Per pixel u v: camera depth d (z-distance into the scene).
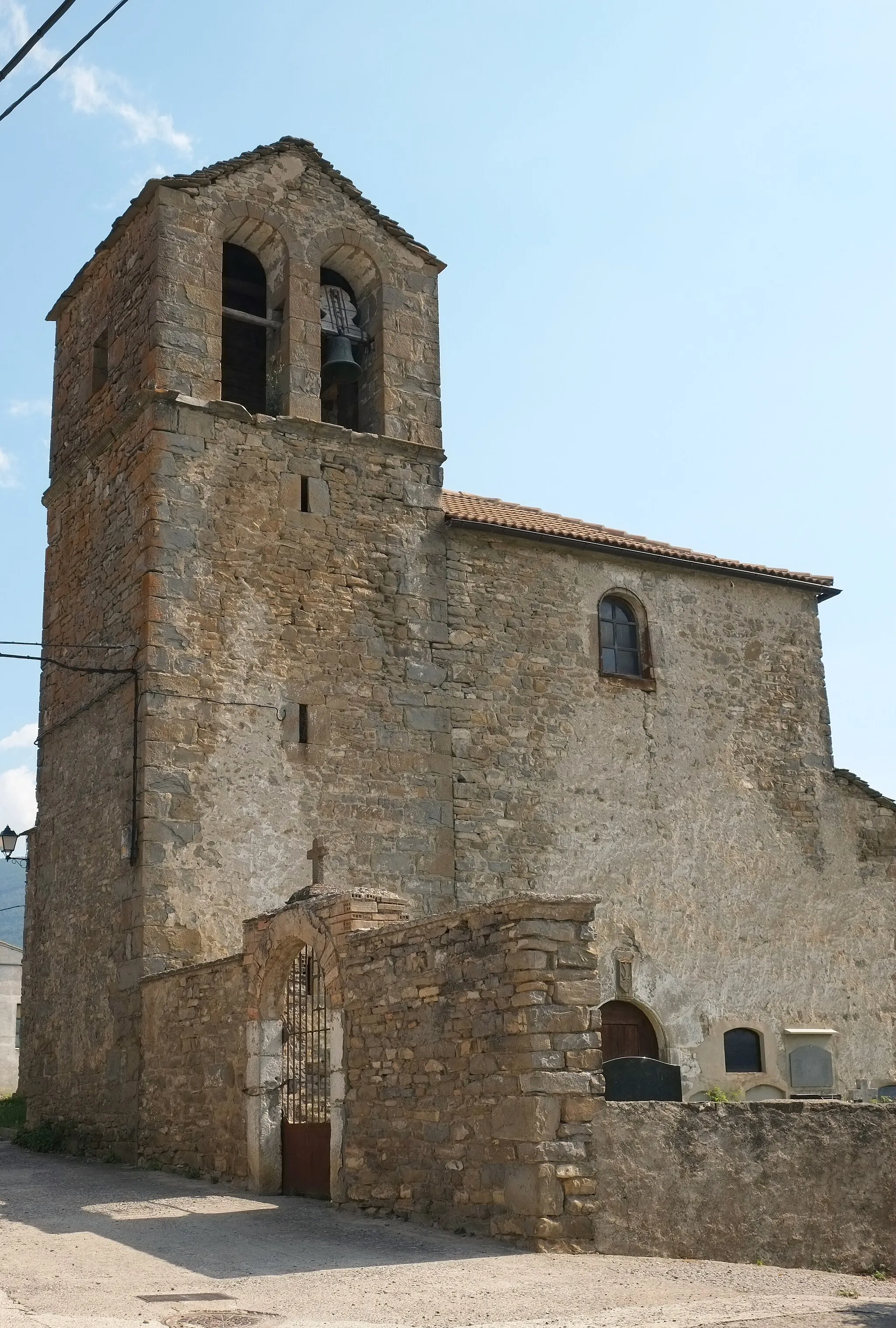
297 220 18.67
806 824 20.23
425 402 19.00
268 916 12.63
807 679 21.06
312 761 16.69
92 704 17.36
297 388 17.98
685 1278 8.66
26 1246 9.40
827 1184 10.05
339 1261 8.83
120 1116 15.08
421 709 17.66
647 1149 9.59
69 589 18.77
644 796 19.00
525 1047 9.42
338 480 17.91
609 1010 18.03
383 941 11.07
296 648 16.98
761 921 19.38
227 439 17.20
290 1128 12.14
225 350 20.06
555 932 9.70
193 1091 13.62
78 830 17.38
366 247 19.14
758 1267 9.35
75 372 19.86
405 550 18.16
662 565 20.17
